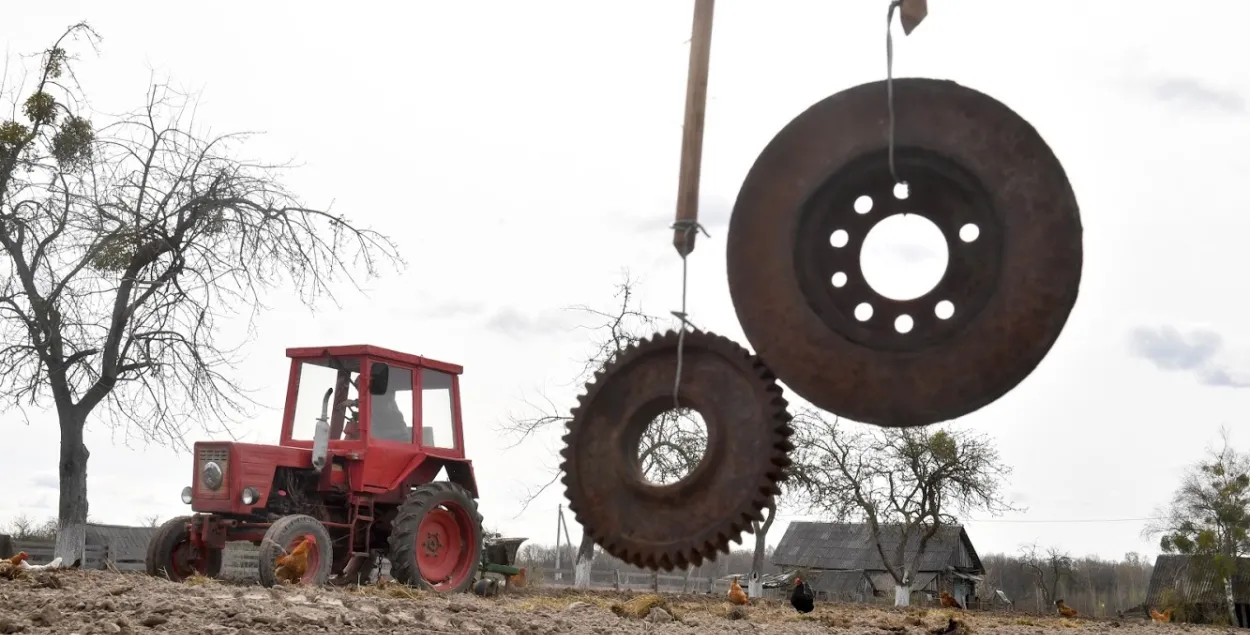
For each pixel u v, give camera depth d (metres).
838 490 43.16
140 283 20.78
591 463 3.19
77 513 20.72
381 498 14.73
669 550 3.04
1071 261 2.73
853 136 2.94
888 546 66.31
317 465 13.59
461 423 15.82
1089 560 85.44
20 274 20.61
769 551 69.56
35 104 20.80
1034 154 2.80
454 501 15.03
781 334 2.95
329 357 14.78
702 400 3.09
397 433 14.88
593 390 3.22
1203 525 55.44
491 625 8.11
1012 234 2.79
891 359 2.85
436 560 15.02
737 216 3.02
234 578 13.13
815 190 2.95
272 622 6.76
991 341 2.78
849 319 2.93
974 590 65.94
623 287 29.11
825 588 66.12
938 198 2.92
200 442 13.70
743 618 14.91
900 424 2.84
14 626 5.78
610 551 3.13
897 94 2.92
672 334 3.17
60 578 9.48
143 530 30.16
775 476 2.97
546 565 48.66
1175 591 57.72
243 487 13.25
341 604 8.69
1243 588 55.59
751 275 2.99
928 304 2.88
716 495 3.02
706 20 3.14
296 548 12.46
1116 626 23.25
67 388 20.70
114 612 6.77
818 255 2.97
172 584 10.09
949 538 63.09
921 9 2.95
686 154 3.08
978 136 2.85
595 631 8.59
